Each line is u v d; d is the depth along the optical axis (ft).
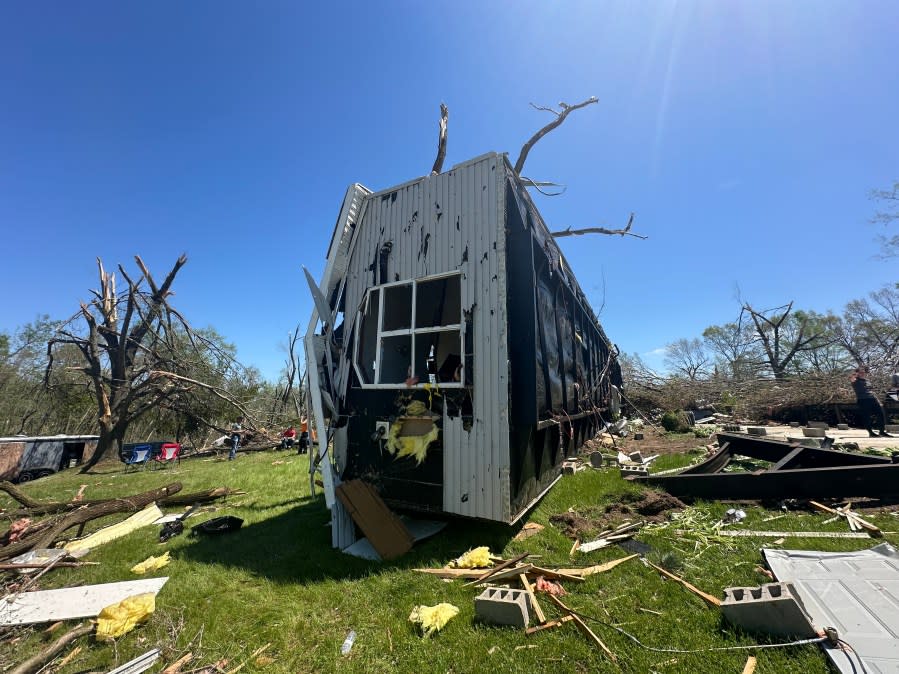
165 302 54.44
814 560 9.89
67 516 17.61
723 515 14.01
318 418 15.06
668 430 39.75
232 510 19.93
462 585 10.04
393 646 7.90
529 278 15.01
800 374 48.29
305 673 7.34
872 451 20.21
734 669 6.61
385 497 14.69
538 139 35.24
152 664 7.64
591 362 32.32
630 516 14.60
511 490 12.89
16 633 9.04
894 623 7.16
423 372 16.98
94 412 77.61
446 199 15.26
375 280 16.44
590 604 8.78
